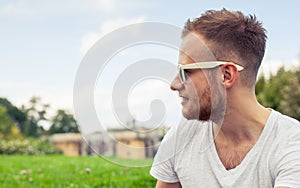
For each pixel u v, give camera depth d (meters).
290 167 2.33
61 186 6.73
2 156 12.11
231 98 2.42
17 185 6.84
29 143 14.58
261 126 2.45
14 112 19.45
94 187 6.41
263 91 18.67
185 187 2.62
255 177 2.44
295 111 17.27
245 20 2.41
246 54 2.39
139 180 6.51
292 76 17.91
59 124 17.75
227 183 2.47
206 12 2.44
